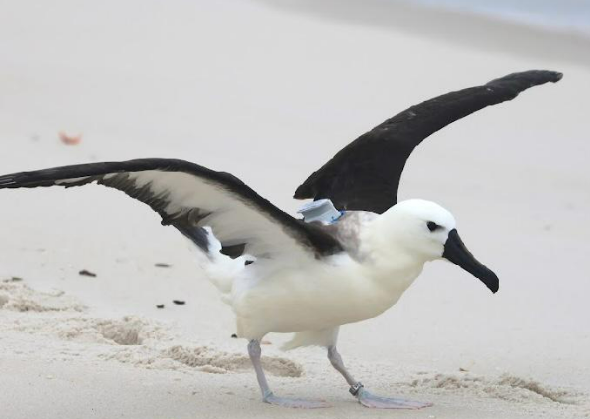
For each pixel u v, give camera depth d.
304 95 24.20
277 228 9.29
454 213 17.86
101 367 10.64
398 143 11.30
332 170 11.13
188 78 24.50
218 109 22.59
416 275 9.53
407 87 25.41
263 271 9.62
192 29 28.50
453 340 12.27
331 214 9.81
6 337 11.33
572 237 16.91
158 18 29.05
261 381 9.88
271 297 9.55
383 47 28.81
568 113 24.50
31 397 9.69
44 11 28.45
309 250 9.35
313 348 11.84
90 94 22.59
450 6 33.72
